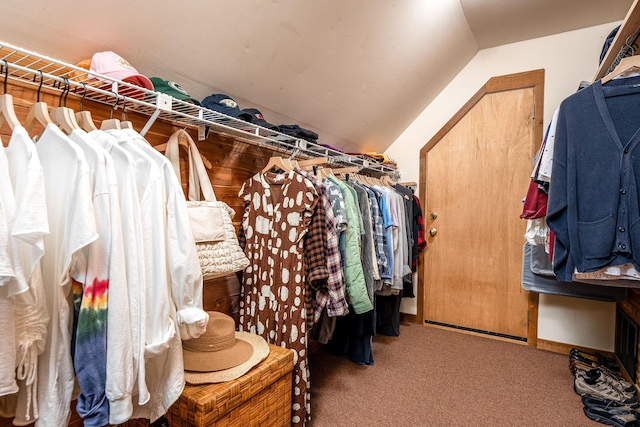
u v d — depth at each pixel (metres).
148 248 0.86
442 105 2.99
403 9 1.90
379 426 1.57
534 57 2.63
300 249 1.47
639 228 1.07
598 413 1.65
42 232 0.69
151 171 0.90
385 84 2.38
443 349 2.51
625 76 1.18
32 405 0.76
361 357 2.22
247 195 1.69
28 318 0.71
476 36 2.61
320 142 2.60
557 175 1.26
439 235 3.01
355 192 1.89
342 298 1.59
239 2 1.33
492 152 2.79
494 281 2.77
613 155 1.13
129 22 1.16
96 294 0.76
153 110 1.29
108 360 0.75
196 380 1.08
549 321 2.55
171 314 0.91
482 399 1.82
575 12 2.27
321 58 1.83
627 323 2.05
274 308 1.52
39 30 1.03
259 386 1.17
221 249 1.26
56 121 0.96
